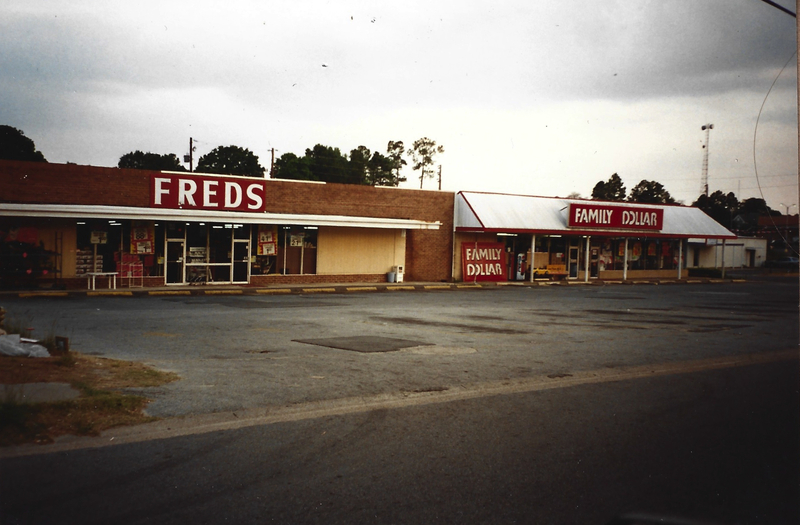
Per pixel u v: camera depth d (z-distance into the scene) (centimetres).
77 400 623
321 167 7712
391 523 404
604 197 9931
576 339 1311
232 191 2562
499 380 870
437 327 1473
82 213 2112
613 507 437
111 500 428
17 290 2100
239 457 526
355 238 3020
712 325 1641
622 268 4225
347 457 533
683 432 627
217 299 2119
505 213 3466
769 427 647
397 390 792
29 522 388
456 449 561
